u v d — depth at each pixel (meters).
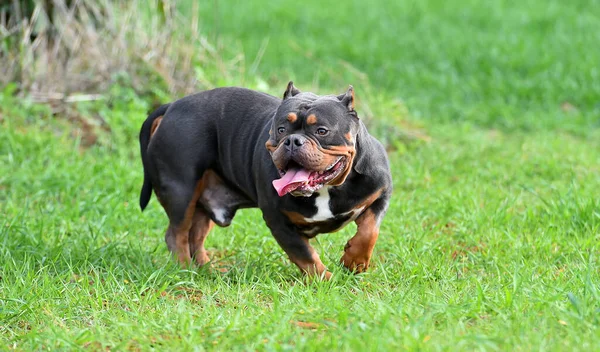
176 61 16.30
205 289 8.80
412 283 8.76
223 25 26.00
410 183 13.51
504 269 9.20
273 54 22.67
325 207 8.74
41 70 15.70
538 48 22.36
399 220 11.30
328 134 8.20
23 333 7.78
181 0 19.44
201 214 10.21
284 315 7.55
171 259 9.74
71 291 8.59
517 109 18.53
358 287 8.77
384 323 7.01
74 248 10.09
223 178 9.81
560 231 10.47
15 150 14.02
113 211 11.78
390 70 21.09
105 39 16.16
